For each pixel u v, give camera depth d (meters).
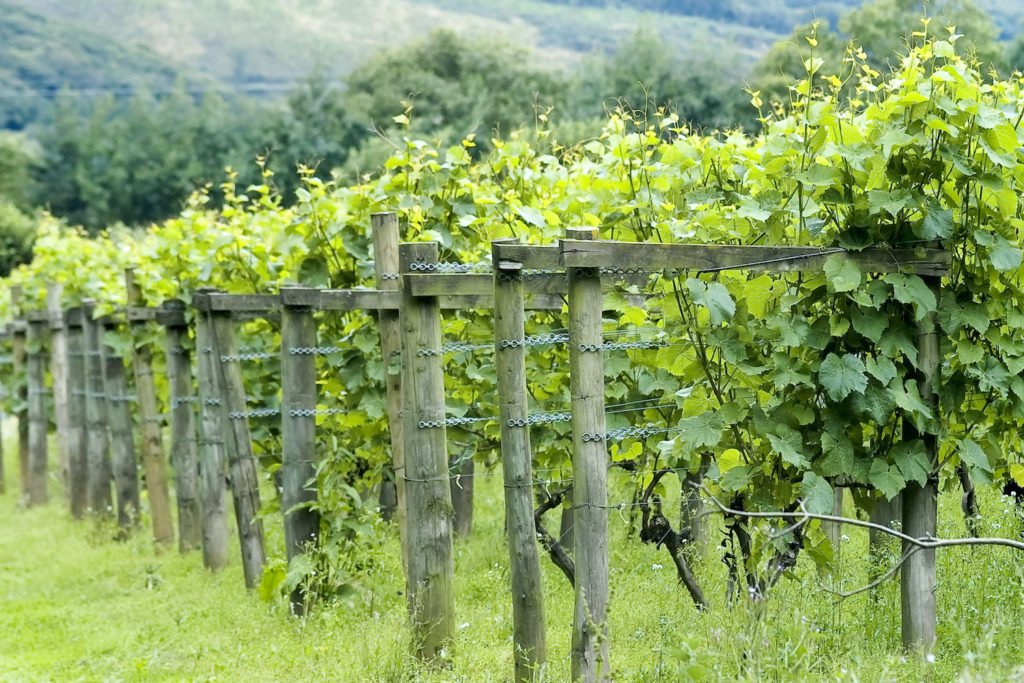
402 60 109.88
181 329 20.25
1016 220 10.60
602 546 9.96
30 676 13.24
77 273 26.41
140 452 25.81
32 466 28.86
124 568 19.66
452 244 15.62
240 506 16.88
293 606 14.73
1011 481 12.55
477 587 14.41
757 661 9.08
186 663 13.41
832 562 11.14
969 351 10.59
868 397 10.34
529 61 106.50
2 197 107.12
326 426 16.53
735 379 10.87
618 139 13.68
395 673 11.46
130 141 141.12
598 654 9.89
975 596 10.87
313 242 16.86
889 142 10.05
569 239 9.66
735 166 13.09
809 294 10.72
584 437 9.89
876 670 9.81
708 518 14.67
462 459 14.62
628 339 13.28
